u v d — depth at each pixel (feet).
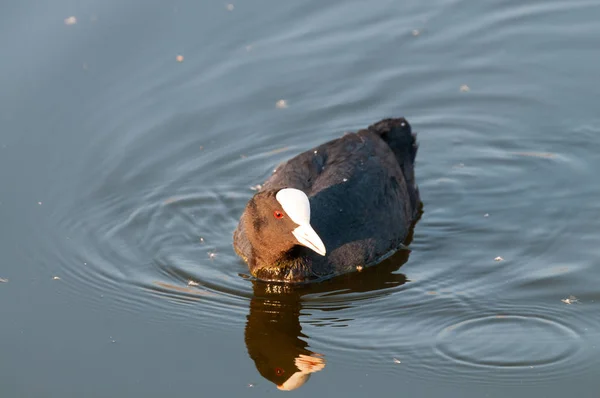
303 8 70.08
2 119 57.62
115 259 48.11
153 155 56.75
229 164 56.44
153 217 51.78
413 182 52.60
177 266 47.62
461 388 38.04
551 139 57.57
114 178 54.75
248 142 58.44
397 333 41.88
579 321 41.68
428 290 45.19
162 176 55.21
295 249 46.14
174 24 67.05
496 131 58.95
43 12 66.33
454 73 64.34
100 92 60.54
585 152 56.13
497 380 38.32
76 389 38.75
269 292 45.78
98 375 39.55
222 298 45.21
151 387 38.75
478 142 58.23
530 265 46.52
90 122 58.34
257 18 68.64
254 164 56.54
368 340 41.45
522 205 51.90
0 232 49.65
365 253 47.26
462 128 59.62
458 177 55.11
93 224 51.01
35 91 59.82
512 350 40.01
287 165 50.29
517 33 67.82
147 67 62.85
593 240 48.08
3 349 41.24
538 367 38.88
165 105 60.49
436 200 53.11
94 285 46.01
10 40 63.36
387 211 48.34
